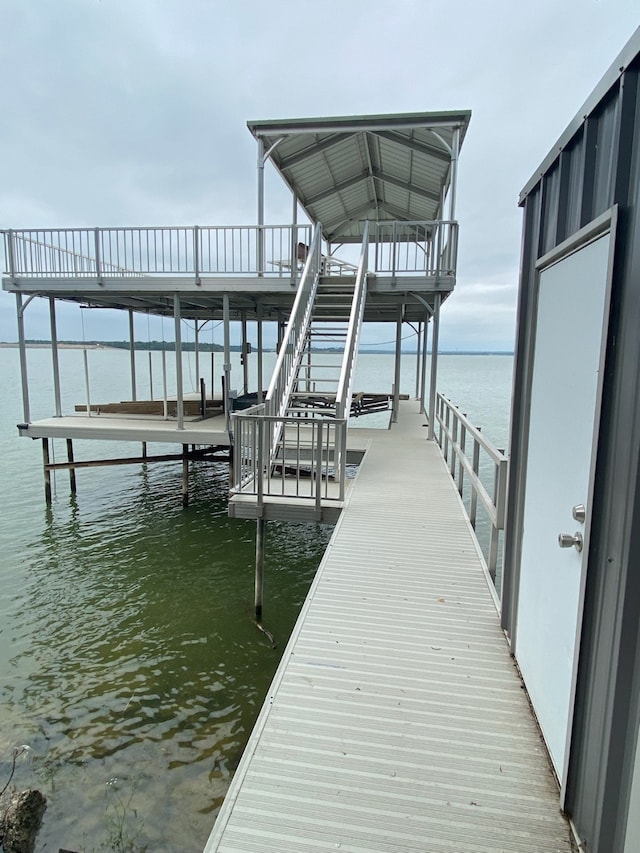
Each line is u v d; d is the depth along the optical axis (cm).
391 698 201
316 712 192
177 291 757
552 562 175
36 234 777
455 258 729
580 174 157
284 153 815
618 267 127
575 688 143
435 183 923
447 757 171
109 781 302
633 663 118
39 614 512
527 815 150
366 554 340
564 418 167
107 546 695
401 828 145
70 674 412
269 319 1191
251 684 400
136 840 263
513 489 240
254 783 160
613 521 126
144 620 500
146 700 379
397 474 561
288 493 475
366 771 165
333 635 245
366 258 732
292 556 670
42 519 802
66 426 798
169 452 1413
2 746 330
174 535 738
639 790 112
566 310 168
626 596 117
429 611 268
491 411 1722
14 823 263
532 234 217
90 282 764
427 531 382
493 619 261
